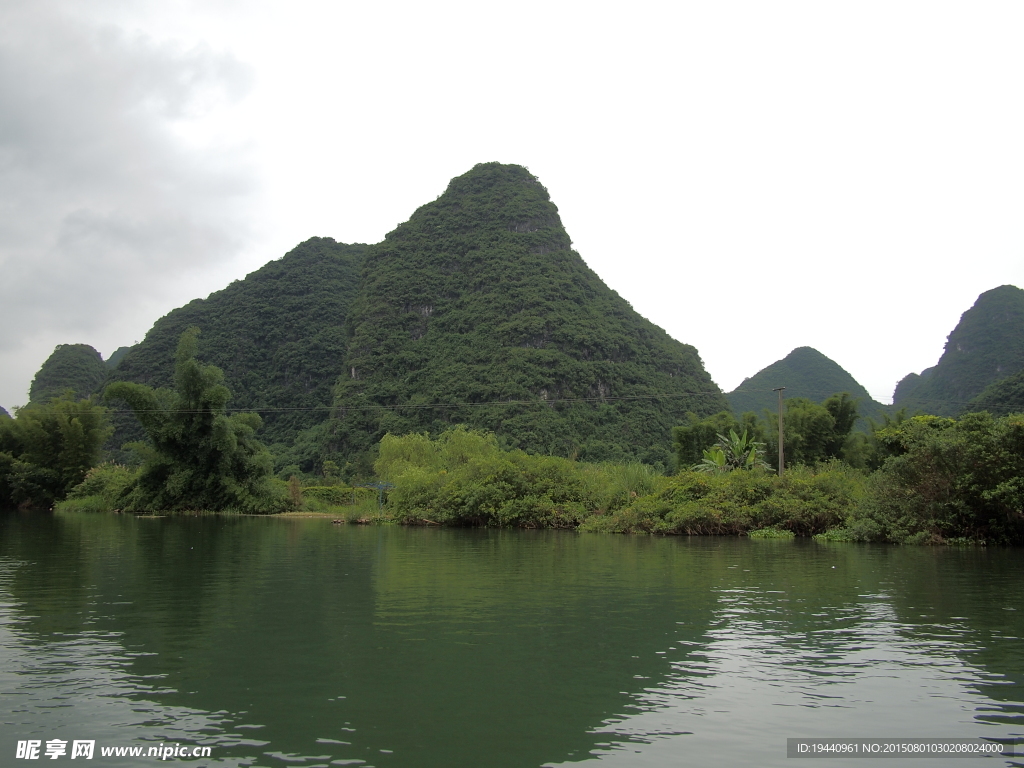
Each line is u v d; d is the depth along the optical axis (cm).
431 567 2011
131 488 5384
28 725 727
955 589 1608
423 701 805
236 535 3234
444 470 4666
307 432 14950
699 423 6216
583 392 12606
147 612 1298
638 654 1009
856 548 2686
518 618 1252
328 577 1778
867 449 5391
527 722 742
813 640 1100
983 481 2727
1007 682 886
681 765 643
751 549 2627
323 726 727
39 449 6119
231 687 849
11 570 1894
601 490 4106
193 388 5269
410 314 15488
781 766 643
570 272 15850
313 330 17400
